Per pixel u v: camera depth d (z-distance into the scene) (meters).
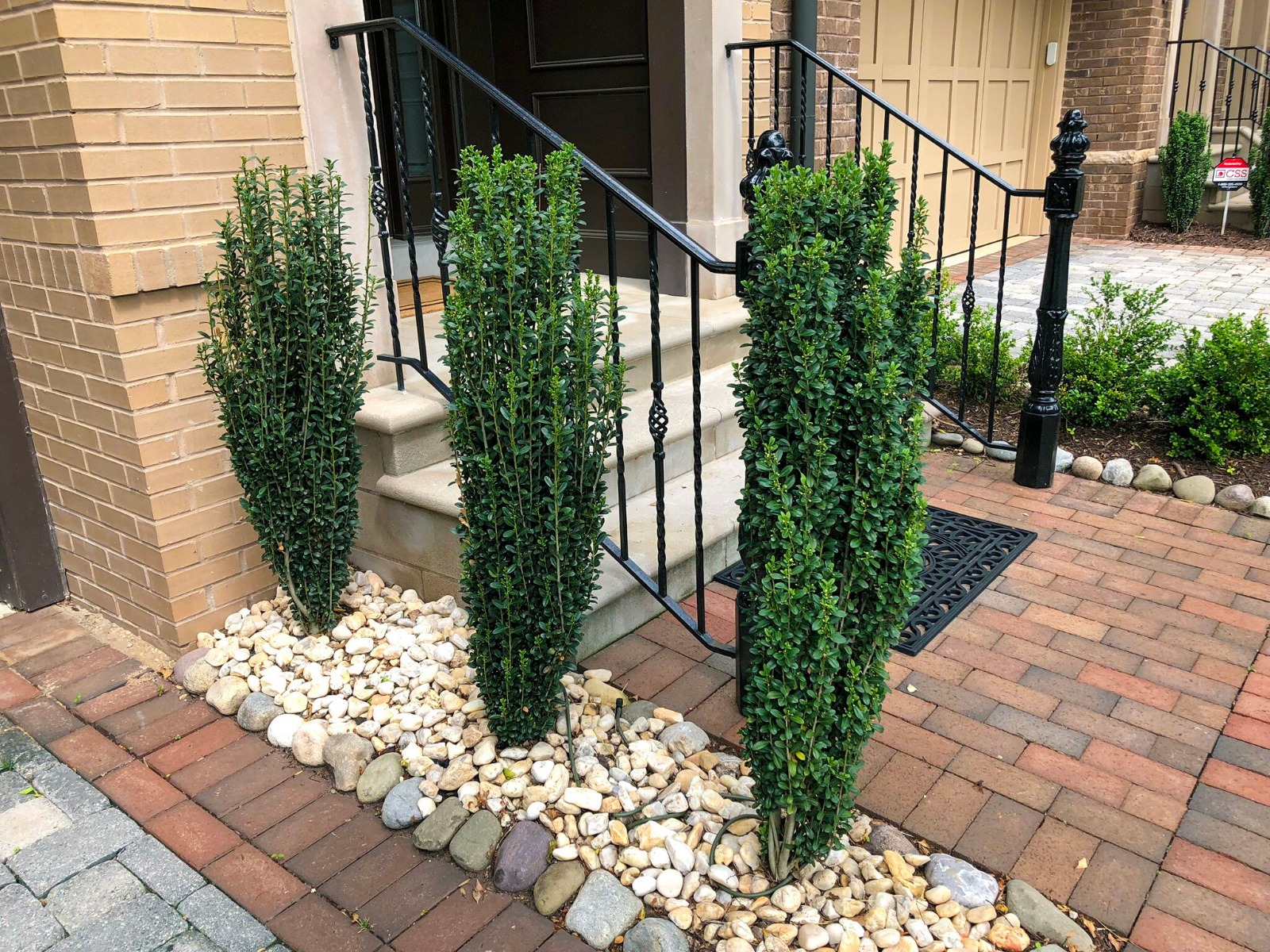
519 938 1.95
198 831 2.26
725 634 2.96
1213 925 1.92
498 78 4.99
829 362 1.79
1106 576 3.29
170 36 2.58
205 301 2.80
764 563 1.91
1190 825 2.18
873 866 2.05
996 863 2.08
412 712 2.56
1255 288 7.27
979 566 3.37
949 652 2.87
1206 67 10.55
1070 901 1.98
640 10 4.36
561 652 2.35
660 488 2.58
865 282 1.86
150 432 2.76
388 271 3.08
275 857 2.18
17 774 2.47
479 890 2.08
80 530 3.15
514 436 2.13
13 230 2.84
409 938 1.96
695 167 4.31
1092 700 2.63
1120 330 4.73
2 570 3.28
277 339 2.65
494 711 2.35
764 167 2.09
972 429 4.30
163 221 2.65
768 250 1.84
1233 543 3.52
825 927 1.92
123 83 2.51
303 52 2.89
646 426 3.37
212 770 2.48
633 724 2.50
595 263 4.89
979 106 8.42
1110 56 9.41
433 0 4.98
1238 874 2.04
